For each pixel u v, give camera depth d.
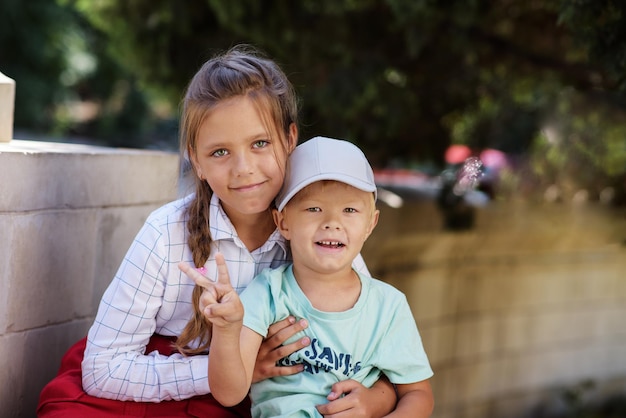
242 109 2.07
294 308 2.13
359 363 2.13
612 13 3.34
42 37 16.48
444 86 5.13
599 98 4.75
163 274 2.21
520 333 5.96
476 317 5.65
